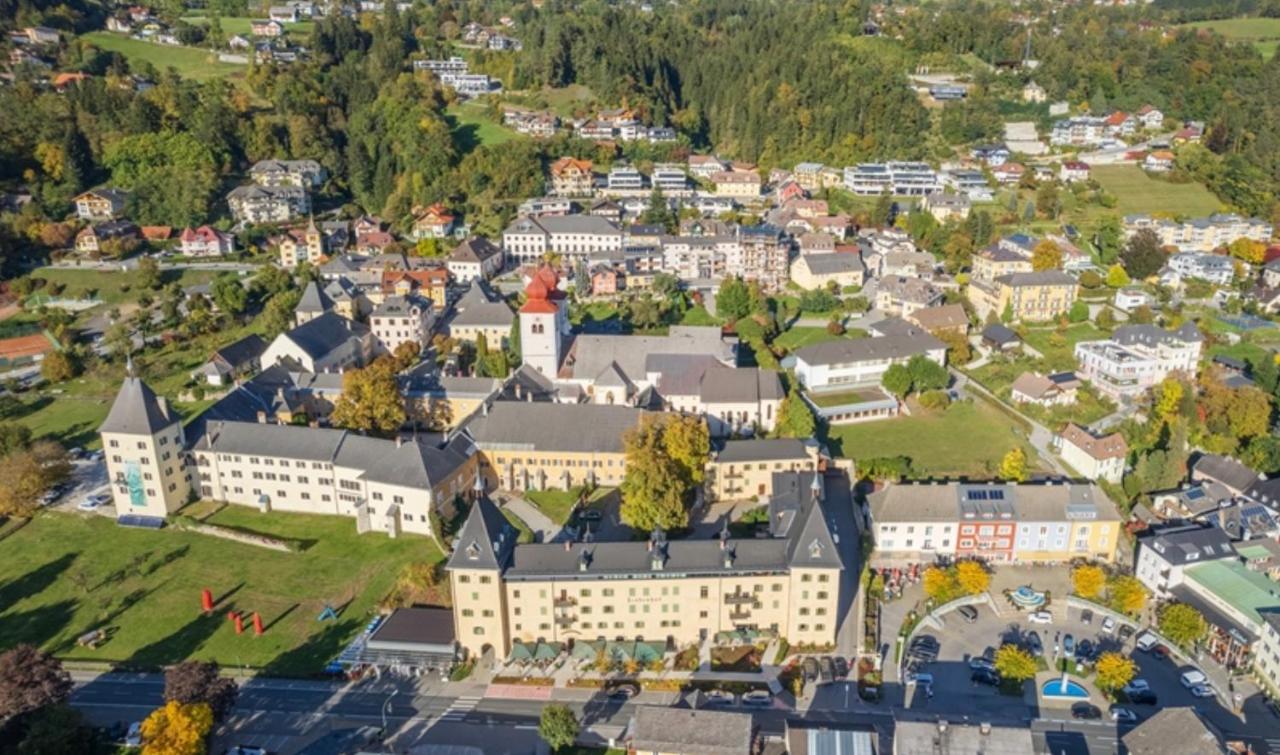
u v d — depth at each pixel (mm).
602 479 196375
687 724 121188
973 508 170750
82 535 183125
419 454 181125
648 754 120438
